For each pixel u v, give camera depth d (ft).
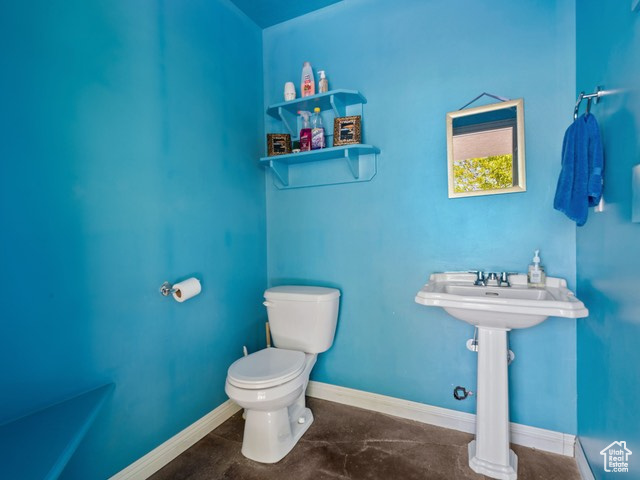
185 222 5.29
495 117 5.22
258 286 7.09
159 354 4.83
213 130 5.91
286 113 6.84
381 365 6.29
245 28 6.77
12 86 3.25
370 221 6.31
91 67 3.97
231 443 5.38
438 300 4.25
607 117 3.69
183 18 5.28
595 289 4.09
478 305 4.03
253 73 7.00
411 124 5.90
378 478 4.54
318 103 6.36
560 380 5.00
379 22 6.11
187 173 5.34
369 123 6.25
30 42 3.40
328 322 6.03
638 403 2.88
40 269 3.47
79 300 3.84
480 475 4.56
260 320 7.14
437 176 5.74
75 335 3.79
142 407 4.57
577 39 4.71
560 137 4.90
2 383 3.17
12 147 3.25
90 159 3.96
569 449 4.94
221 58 6.10
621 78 3.31
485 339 4.62
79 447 3.85
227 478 4.58
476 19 5.37
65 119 3.70
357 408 6.43
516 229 5.21
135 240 4.49
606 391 3.70
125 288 4.36
